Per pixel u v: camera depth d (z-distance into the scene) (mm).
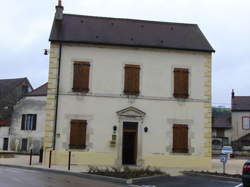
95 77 18734
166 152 18594
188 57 19531
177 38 20312
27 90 44344
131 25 21047
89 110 18438
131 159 18703
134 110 18625
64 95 18406
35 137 33719
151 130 18656
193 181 13086
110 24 20812
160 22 21672
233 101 47406
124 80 18891
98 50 18953
